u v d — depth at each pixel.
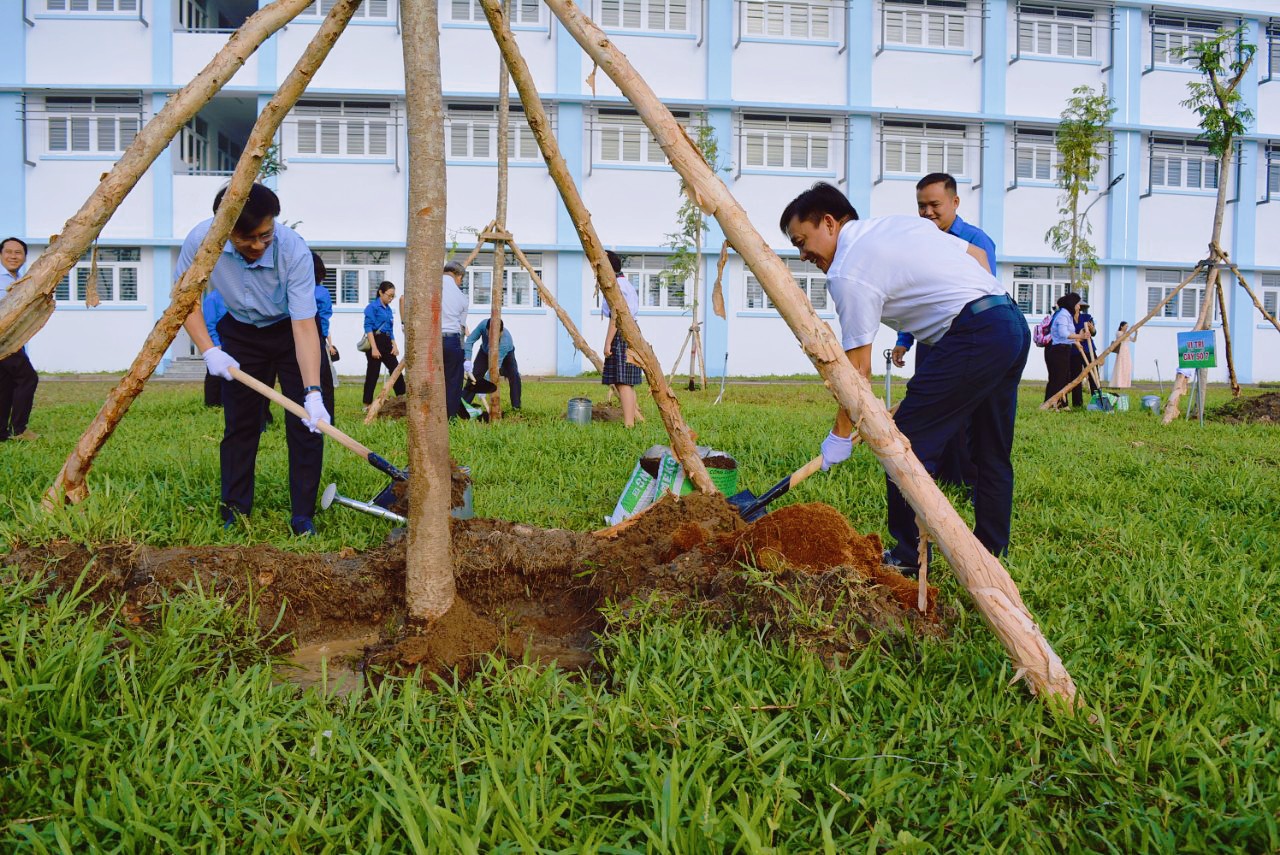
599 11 24.45
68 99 23.27
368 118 23.94
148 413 10.83
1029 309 26.52
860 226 4.20
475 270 24.77
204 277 4.14
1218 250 11.77
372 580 3.79
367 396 12.52
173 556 3.57
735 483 4.89
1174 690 2.75
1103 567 4.06
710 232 25.28
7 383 8.64
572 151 24.55
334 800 2.17
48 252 3.77
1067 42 26.00
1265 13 26.31
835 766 2.28
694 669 2.77
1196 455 8.05
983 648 2.94
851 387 2.83
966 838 2.04
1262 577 3.90
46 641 2.66
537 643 3.62
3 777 2.19
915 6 25.28
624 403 9.92
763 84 24.98
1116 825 2.12
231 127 26.75
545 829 1.99
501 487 6.11
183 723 2.47
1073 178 25.28
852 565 3.33
